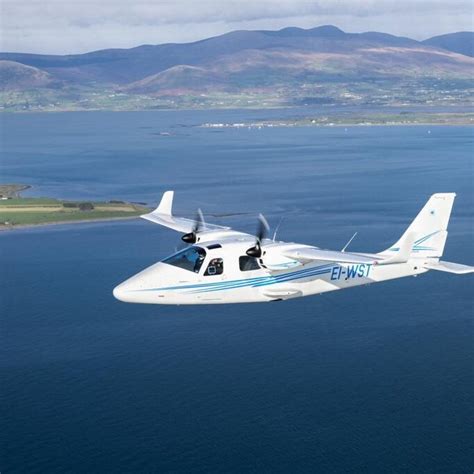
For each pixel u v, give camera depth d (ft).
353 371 314.96
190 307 409.90
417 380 305.53
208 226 177.27
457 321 373.20
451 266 177.88
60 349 348.59
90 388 305.73
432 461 250.57
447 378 306.35
